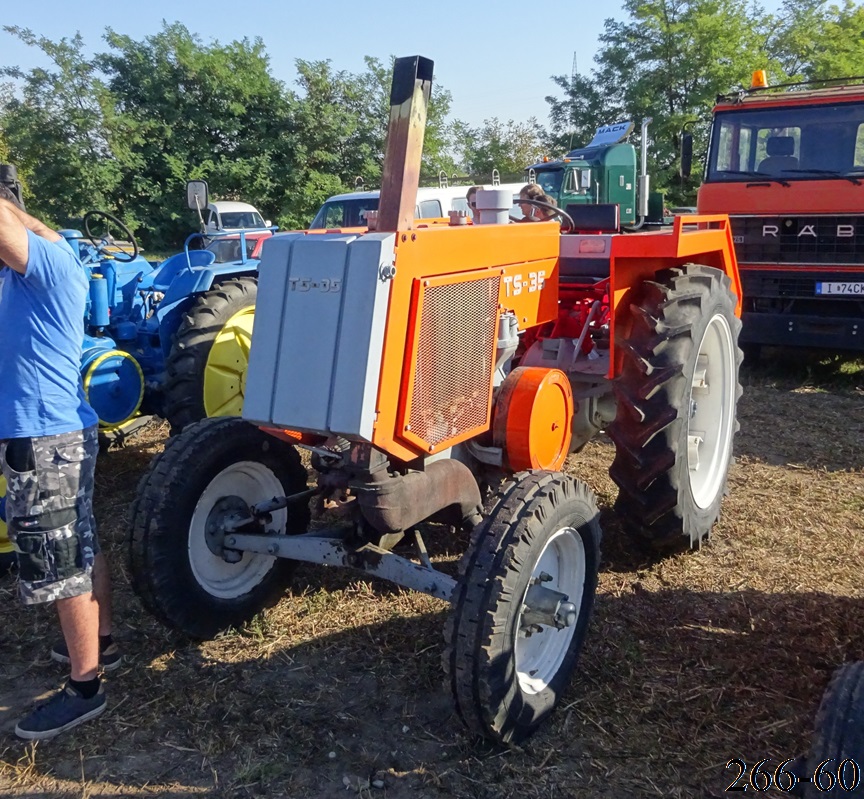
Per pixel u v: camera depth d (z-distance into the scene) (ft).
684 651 10.46
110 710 9.48
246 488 11.18
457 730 9.05
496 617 8.05
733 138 25.52
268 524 11.32
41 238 8.82
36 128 85.35
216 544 10.72
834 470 17.21
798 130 24.52
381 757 8.62
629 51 91.40
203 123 88.89
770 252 24.88
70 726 9.12
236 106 87.10
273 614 11.48
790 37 94.58
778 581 12.31
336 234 8.32
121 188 88.12
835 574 12.51
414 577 9.37
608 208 14.88
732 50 85.71
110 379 15.87
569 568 9.62
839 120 23.98
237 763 8.54
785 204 24.39
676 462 11.66
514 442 10.28
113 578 12.78
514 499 8.76
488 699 8.11
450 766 8.48
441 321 8.86
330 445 9.55
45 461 8.76
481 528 8.54
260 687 9.84
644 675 9.97
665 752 8.66
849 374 26.04
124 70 90.99
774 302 25.41
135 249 18.43
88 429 9.25
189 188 19.21
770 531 14.12
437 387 8.96
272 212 91.04
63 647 10.58
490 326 9.89
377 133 92.99
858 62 85.92
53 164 85.46
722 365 13.88
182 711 9.43
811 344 24.41
